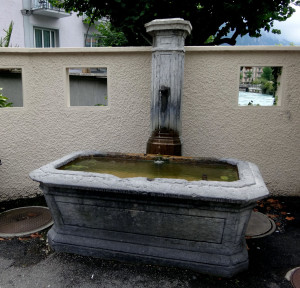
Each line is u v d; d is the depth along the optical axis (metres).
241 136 3.96
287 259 2.79
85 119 4.05
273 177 4.05
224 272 2.48
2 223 3.45
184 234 2.53
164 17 5.46
